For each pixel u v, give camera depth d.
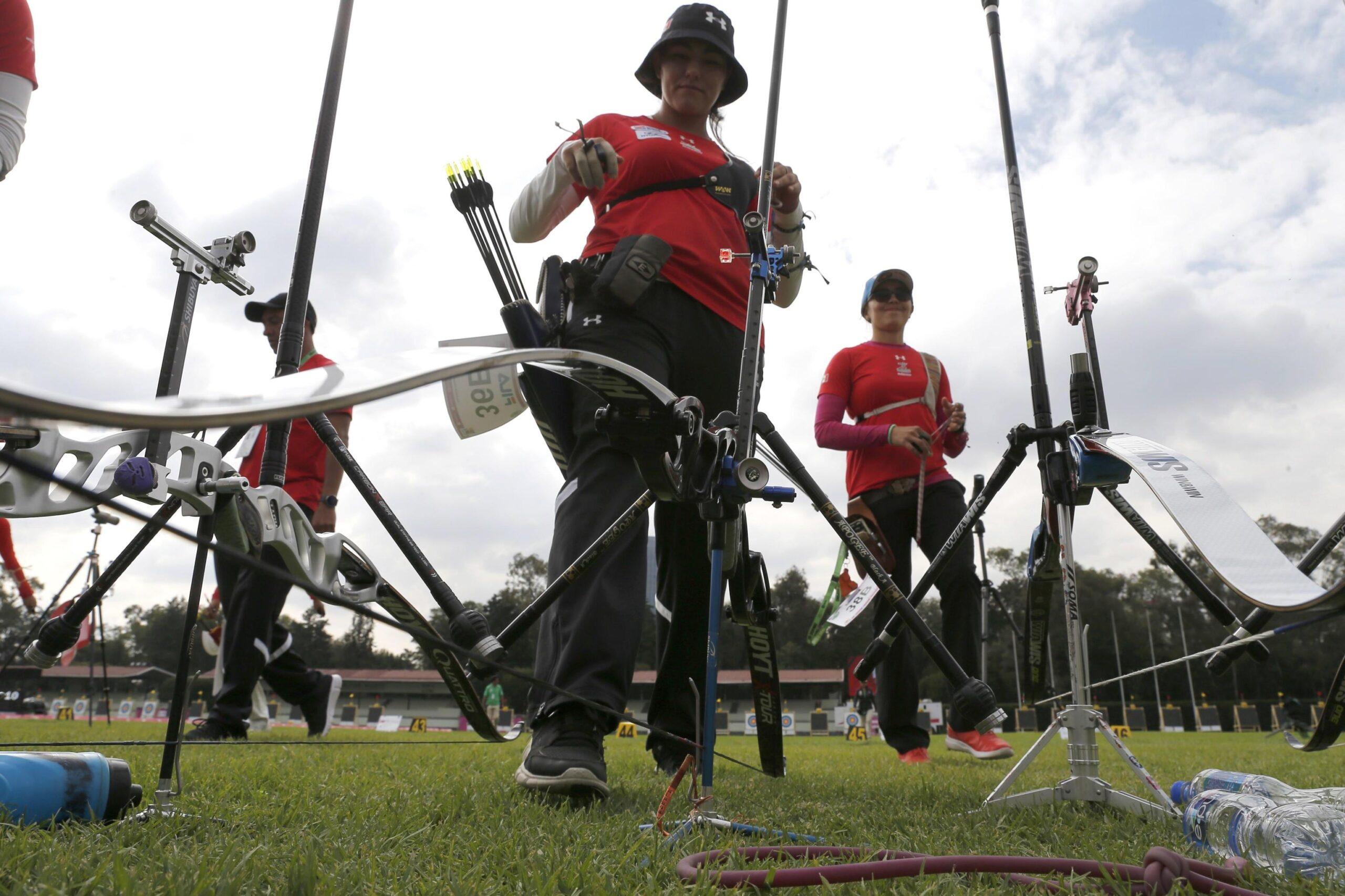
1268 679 55.53
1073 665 1.93
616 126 2.66
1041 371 2.05
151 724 10.84
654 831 1.41
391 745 4.29
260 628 4.23
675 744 2.79
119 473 1.20
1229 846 1.42
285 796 1.84
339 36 1.58
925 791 2.34
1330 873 1.19
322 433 1.60
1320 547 1.59
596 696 2.01
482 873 1.15
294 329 1.46
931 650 1.95
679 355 2.43
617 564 2.18
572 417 2.37
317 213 1.50
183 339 1.50
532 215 2.68
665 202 2.51
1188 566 1.91
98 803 1.41
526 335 1.89
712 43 2.64
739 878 1.06
